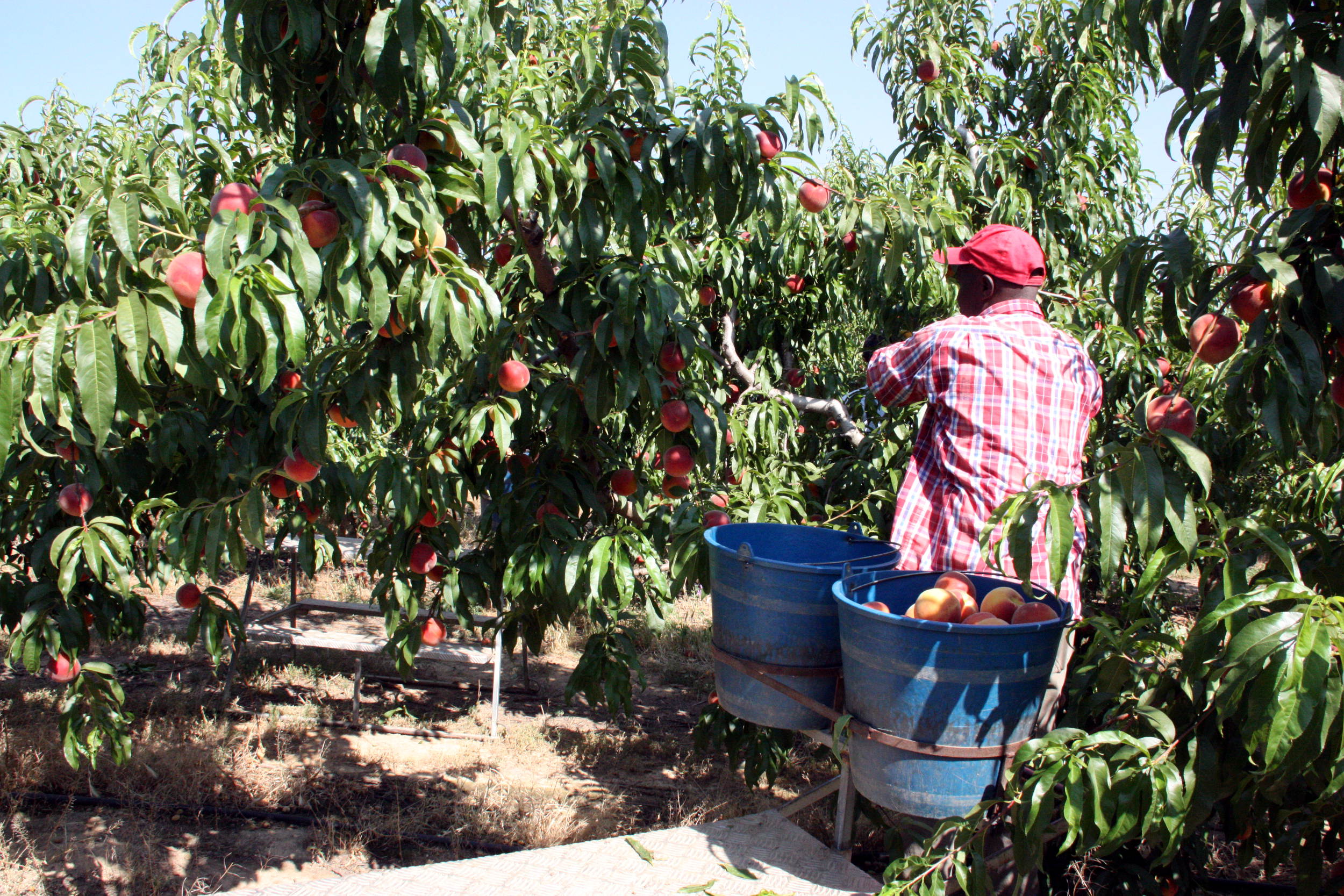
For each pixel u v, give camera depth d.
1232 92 1.41
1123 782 1.38
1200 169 1.54
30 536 3.91
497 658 5.61
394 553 2.91
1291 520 2.28
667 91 2.43
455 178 2.02
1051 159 4.38
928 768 1.56
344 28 2.09
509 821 4.44
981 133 4.93
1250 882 3.43
